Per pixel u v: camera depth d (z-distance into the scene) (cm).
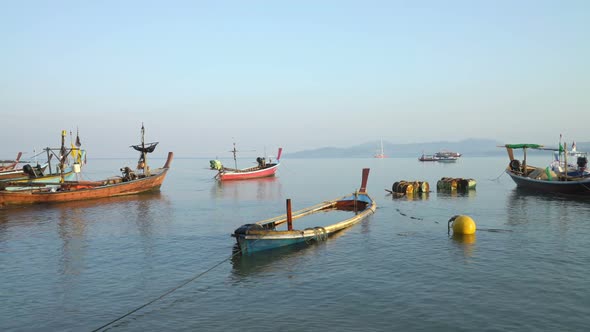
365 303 1557
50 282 1873
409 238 2658
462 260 2108
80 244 2608
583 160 5403
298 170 14762
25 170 5228
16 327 1415
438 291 1666
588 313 1431
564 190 4853
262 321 1420
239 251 2323
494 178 8600
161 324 1420
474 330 1320
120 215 3816
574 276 1828
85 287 1805
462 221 2730
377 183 7881
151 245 2566
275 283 1817
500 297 1589
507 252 2255
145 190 5725
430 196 5150
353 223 3144
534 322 1370
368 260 2152
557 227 2953
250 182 8425
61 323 1445
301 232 2481
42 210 4134
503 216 3481
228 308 1547
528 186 5634
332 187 7031
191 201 4966
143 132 5834
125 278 1923
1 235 2895
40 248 2509
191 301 1628
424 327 1345
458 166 16238
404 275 1883
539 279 1792
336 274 1925
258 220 3525
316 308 1523
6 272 2027
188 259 2234
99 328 1398
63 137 5138
